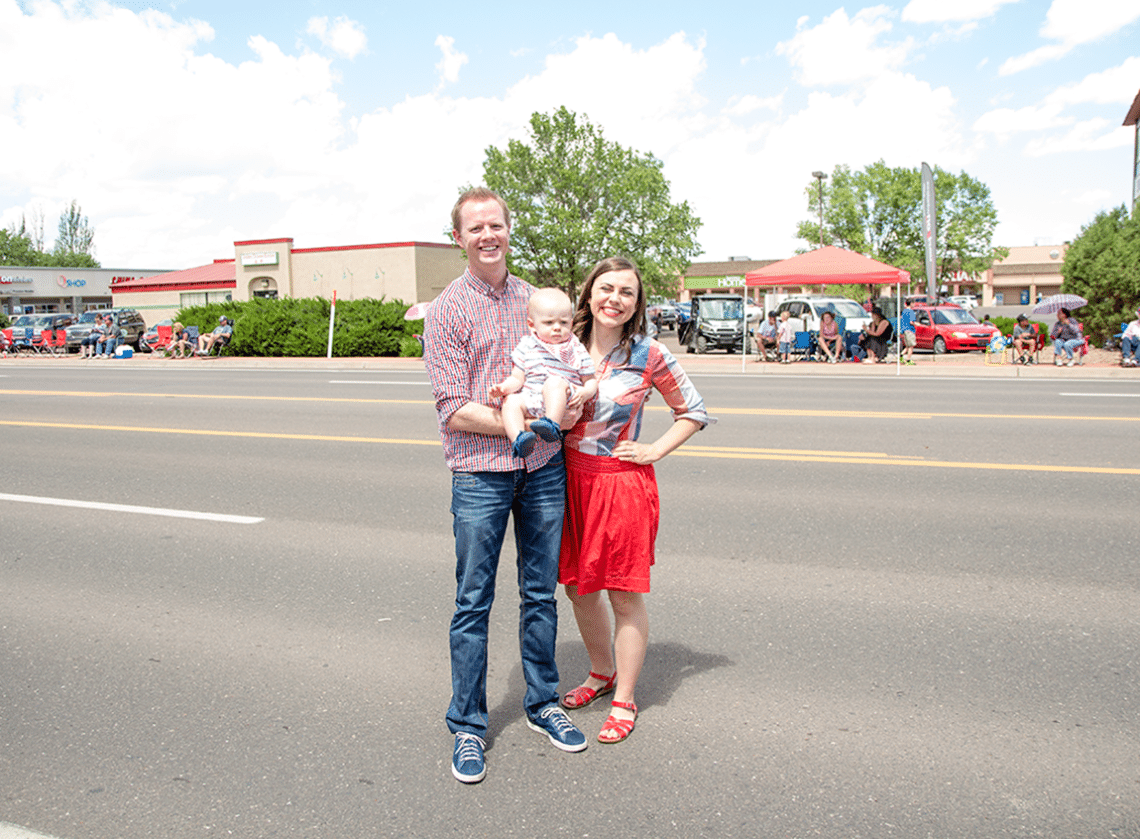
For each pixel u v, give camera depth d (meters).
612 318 3.23
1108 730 3.24
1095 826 2.68
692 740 3.24
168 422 11.59
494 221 3.07
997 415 10.97
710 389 14.86
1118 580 4.82
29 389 16.95
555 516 3.27
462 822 2.75
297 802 2.87
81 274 66.00
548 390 3.05
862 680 3.69
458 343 3.11
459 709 3.14
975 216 49.28
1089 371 17.56
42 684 3.77
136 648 4.14
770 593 4.72
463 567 3.17
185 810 2.83
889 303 25.73
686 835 2.66
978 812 2.76
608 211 36.84
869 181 50.81
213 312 28.95
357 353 26.58
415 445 9.41
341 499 7.03
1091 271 23.55
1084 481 7.18
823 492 6.92
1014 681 3.65
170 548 5.74
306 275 42.31
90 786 2.98
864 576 4.96
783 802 2.83
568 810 2.81
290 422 11.33
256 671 3.88
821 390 14.52
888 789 2.89
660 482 7.33
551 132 35.62
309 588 4.93
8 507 6.93
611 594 3.33
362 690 3.69
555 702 3.37
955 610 4.43
